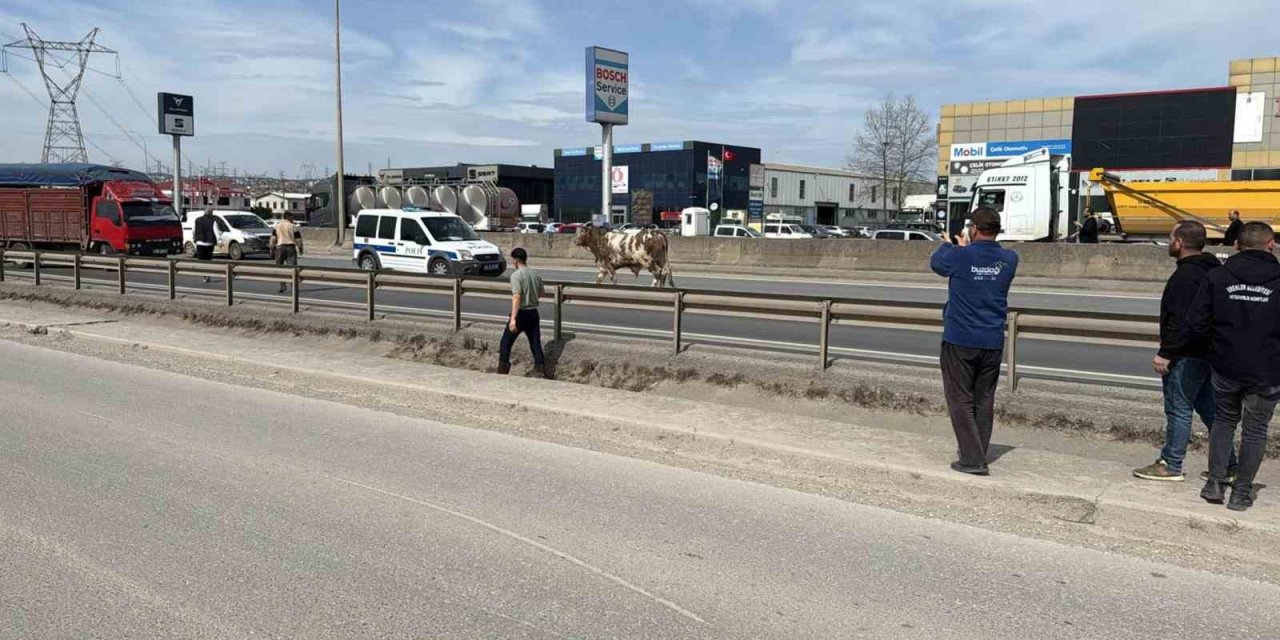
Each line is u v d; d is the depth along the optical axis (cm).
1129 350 1218
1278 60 4975
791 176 10200
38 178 3347
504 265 2559
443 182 4828
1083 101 5334
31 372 1189
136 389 1073
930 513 627
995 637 432
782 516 614
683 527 588
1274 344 568
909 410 897
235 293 2022
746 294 1023
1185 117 5062
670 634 428
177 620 433
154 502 621
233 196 12119
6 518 583
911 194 8069
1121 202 3059
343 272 1460
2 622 429
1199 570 525
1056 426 819
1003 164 2950
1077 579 508
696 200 9269
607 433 856
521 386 1027
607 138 4559
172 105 5706
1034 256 2580
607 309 1728
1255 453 580
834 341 1294
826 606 464
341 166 4284
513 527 581
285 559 516
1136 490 630
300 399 1024
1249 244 586
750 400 979
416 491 659
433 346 1307
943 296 2153
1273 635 439
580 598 469
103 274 2758
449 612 448
